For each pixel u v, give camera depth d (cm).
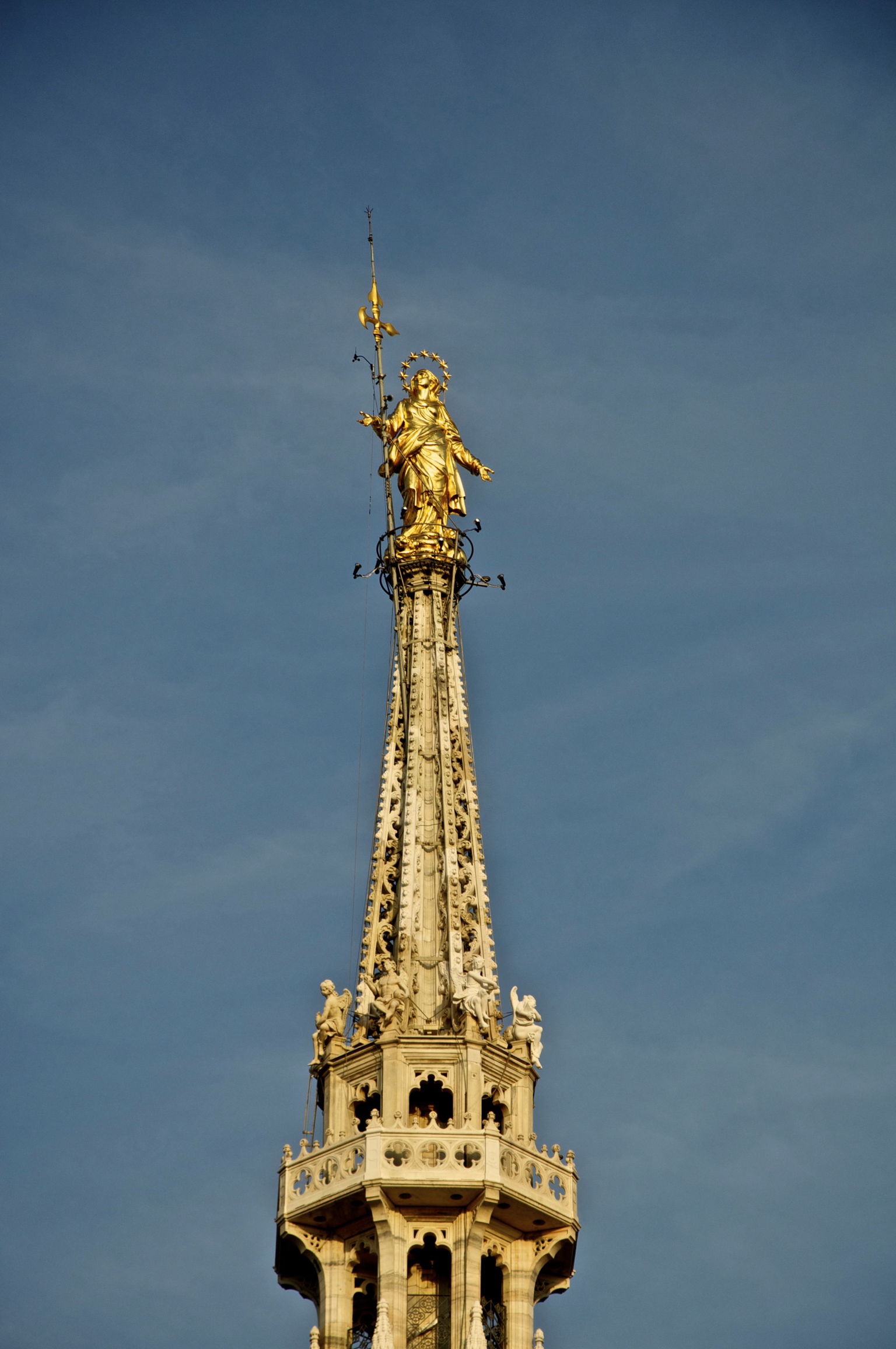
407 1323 8106
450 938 8756
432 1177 8150
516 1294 8256
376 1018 8581
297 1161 8400
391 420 10038
